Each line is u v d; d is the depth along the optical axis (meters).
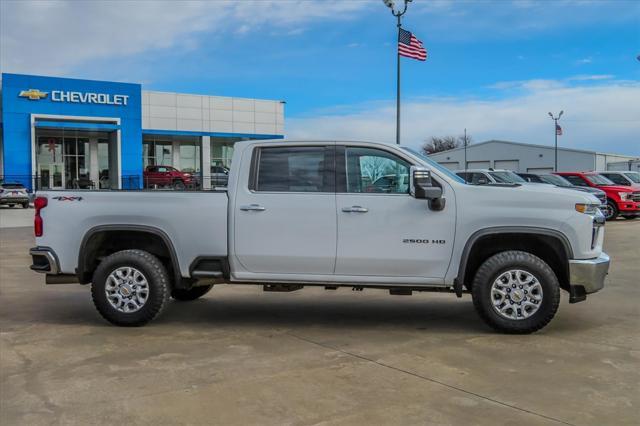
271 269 6.31
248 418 3.94
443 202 5.97
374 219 6.07
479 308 6.02
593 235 5.97
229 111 48.41
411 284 6.12
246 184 6.33
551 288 5.84
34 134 38.59
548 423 3.83
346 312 7.30
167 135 46.75
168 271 6.84
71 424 3.87
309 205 6.16
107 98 40.94
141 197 6.48
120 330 6.38
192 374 4.85
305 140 6.31
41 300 8.17
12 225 22.30
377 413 4.01
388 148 6.18
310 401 4.23
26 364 5.15
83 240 6.56
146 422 3.89
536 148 69.06
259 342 5.86
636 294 8.17
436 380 4.67
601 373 4.81
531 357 5.26
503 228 5.93
